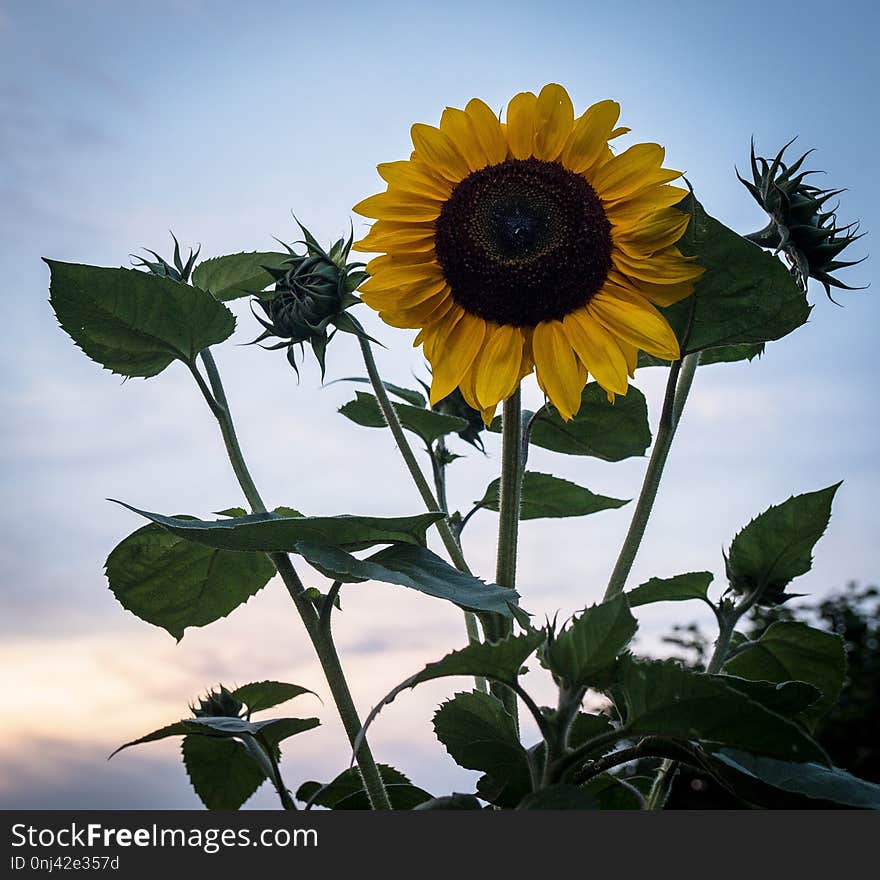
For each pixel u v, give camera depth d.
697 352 0.50
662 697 0.35
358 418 0.66
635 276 0.47
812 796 0.36
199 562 0.56
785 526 0.51
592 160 0.47
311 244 0.54
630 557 0.48
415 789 0.50
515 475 0.47
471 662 0.36
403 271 0.48
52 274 0.49
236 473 0.51
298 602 0.46
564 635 0.36
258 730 0.48
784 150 0.54
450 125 0.47
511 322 0.47
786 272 0.47
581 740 0.43
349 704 0.45
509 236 0.47
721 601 0.52
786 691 0.39
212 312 0.51
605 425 0.60
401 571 0.42
